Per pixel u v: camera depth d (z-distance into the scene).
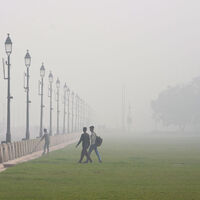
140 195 39.31
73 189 42.53
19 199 37.00
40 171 57.00
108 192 40.84
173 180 49.31
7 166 65.75
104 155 89.50
